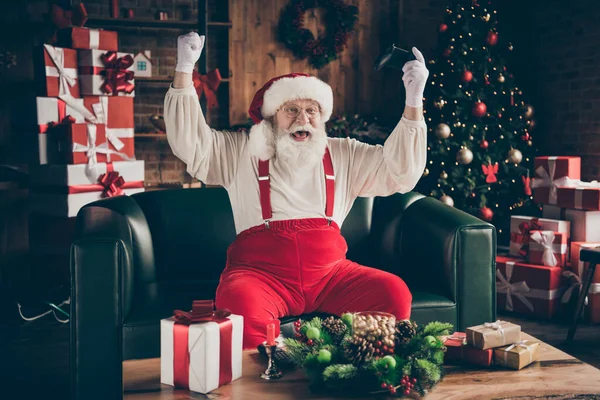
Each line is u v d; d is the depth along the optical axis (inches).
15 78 176.4
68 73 149.4
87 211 97.3
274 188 89.8
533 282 143.4
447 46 192.2
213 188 115.6
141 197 110.8
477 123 189.3
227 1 221.1
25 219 177.0
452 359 67.5
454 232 99.0
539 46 213.8
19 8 176.7
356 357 58.1
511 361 64.9
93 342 85.3
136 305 91.3
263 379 62.0
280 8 226.4
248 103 226.5
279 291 85.2
